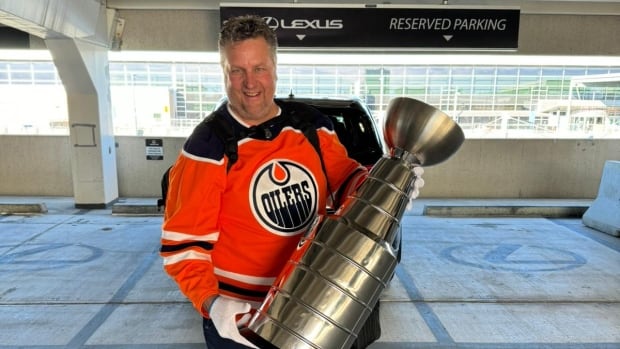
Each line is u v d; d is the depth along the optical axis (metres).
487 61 6.97
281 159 1.16
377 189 1.08
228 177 1.11
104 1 5.56
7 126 6.85
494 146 6.73
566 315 2.96
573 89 7.10
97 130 5.68
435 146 1.11
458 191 6.84
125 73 6.89
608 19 5.96
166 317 2.88
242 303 0.99
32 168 6.55
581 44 6.02
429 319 2.89
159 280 3.48
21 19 3.79
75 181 5.79
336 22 5.46
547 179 6.82
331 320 0.95
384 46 5.53
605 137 7.15
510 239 4.67
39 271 3.65
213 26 5.88
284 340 0.94
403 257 4.07
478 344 2.59
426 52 5.62
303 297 0.95
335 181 1.33
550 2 5.80
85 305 3.04
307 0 5.71
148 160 6.49
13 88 6.75
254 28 1.06
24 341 2.58
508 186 6.83
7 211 5.55
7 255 4.02
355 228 1.01
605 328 2.79
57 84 6.80
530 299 3.20
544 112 7.22
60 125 6.93
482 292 3.32
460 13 5.47
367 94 7.11
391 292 3.30
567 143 6.72
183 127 7.14
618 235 4.76
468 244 4.48
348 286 0.96
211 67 6.95
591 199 6.83
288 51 5.55
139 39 5.86
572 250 4.32
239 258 1.16
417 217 5.64
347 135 3.21
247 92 1.07
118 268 3.73
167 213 1.11
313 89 7.05
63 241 4.44
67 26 4.64
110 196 6.00
